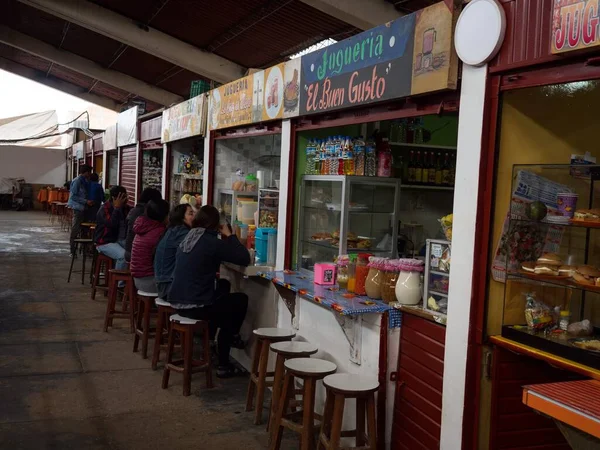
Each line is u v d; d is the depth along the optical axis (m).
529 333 2.62
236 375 5.11
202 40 12.05
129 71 16.67
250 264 5.21
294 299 4.41
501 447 2.78
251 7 9.30
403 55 3.23
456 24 2.83
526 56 2.49
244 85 5.65
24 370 4.98
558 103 2.81
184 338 4.61
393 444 3.39
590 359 2.35
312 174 4.68
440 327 3.04
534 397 2.21
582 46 2.21
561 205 2.66
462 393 2.79
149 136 9.99
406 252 4.99
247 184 6.31
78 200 10.40
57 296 8.04
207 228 4.78
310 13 8.85
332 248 4.38
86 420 4.03
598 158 2.93
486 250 2.73
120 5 11.34
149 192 6.76
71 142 24.95
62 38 14.90
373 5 8.15
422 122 5.11
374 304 3.50
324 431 3.24
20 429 3.82
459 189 2.85
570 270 2.55
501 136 2.71
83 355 5.48
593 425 1.97
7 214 22.12
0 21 14.55
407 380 3.30
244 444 3.75
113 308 6.36
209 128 6.74
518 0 2.53
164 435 3.84
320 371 3.32
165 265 5.15
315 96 4.21
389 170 4.40
